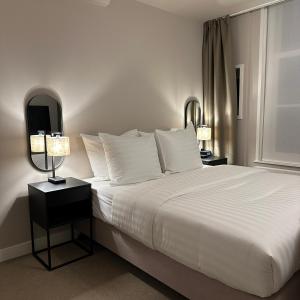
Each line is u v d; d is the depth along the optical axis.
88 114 2.94
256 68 3.70
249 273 1.33
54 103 2.68
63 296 1.97
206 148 4.16
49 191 2.23
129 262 2.31
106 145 2.60
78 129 2.88
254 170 2.91
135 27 3.29
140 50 3.36
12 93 2.43
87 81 2.91
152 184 2.38
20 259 2.49
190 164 3.08
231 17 3.87
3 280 2.17
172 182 2.43
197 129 3.92
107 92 3.09
